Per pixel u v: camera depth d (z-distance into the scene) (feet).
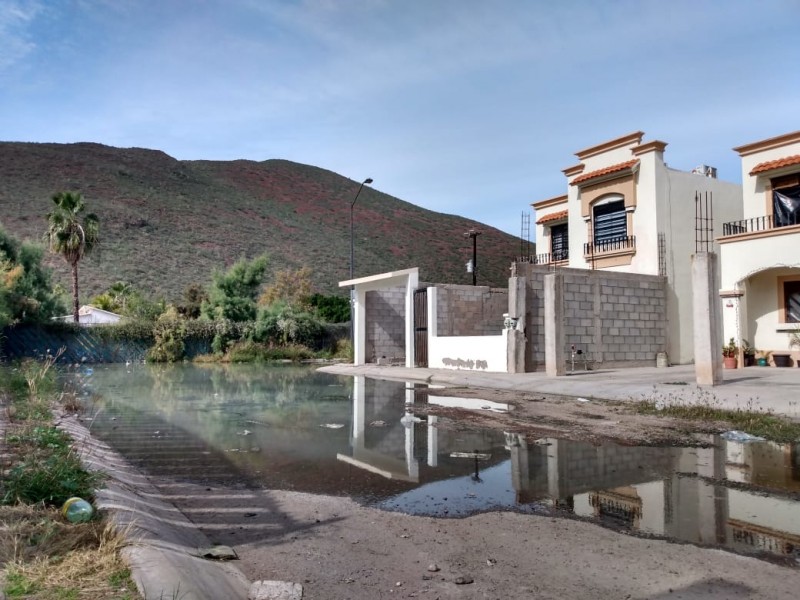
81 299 154.81
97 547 12.00
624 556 13.85
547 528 15.99
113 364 102.32
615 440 28.37
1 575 10.30
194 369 88.89
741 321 64.28
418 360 81.92
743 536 15.16
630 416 35.24
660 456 24.85
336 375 76.74
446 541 15.01
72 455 19.44
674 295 74.08
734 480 20.75
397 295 96.32
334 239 261.24
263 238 238.89
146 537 12.90
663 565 13.26
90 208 212.64
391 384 61.77
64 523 13.37
